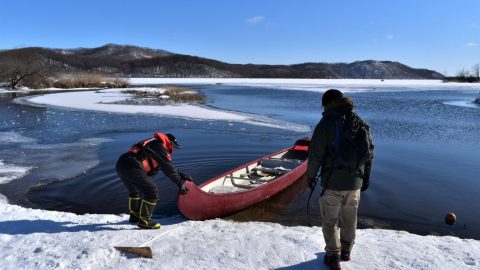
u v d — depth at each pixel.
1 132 15.66
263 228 5.16
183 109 23.55
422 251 4.20
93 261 3.92
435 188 8.48
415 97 38.62
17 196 7.80
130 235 4.65
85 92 39.62
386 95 41.97
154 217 6.28
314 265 3.85
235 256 4.04
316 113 23.05
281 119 20.19
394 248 4.27
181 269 3.79
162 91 38.69
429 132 16.55
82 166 10.04
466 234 6.23
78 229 4.96
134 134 15.27
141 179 4.93
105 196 7.79
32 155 11.38
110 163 10.38
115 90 42.44
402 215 6.95
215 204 6.02
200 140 13.98
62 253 4.09
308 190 8.23
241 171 8.41
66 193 7.97
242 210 6.92
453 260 3.96
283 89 54.09
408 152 12.38
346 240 3.88
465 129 17.39
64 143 13.35
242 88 56.75
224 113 21.80
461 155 11.96
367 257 4.02
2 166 10.06
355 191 3.63
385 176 9.37
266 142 13.71
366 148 3.51
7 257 4.03
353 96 40.03
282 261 3.94
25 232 4.79
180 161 10.68
